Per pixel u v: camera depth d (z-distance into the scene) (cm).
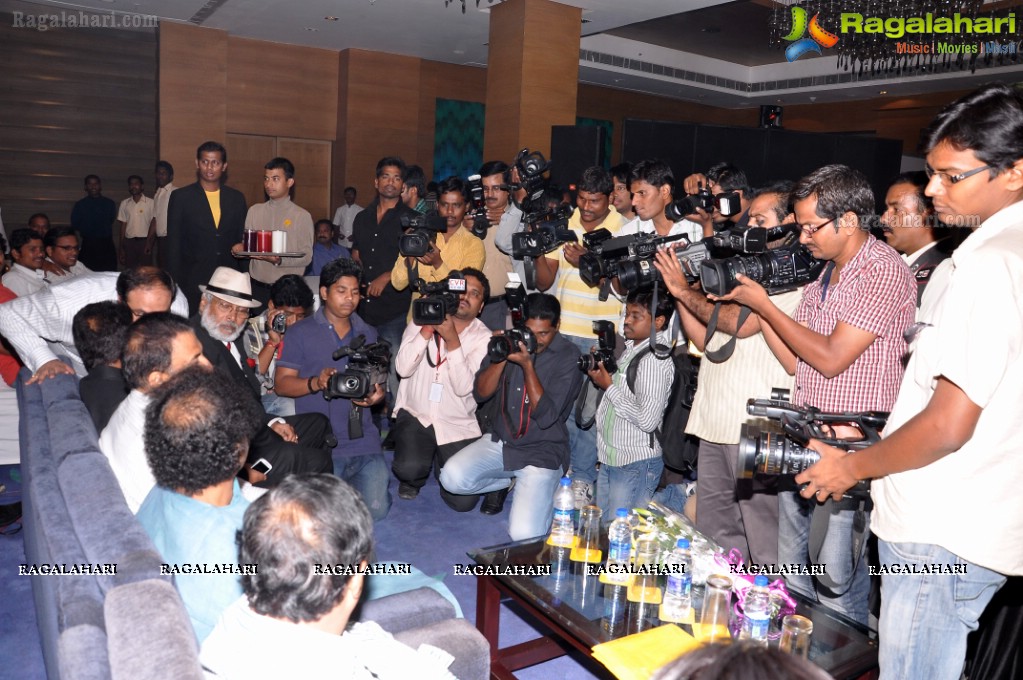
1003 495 155
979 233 153
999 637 216
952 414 148
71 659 119
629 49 1189
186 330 212
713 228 332
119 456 208
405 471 383
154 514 170
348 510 126
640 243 281
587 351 397
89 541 149
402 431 383
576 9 760
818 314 226
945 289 164
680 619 212
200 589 160
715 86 1298
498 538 352
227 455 160
